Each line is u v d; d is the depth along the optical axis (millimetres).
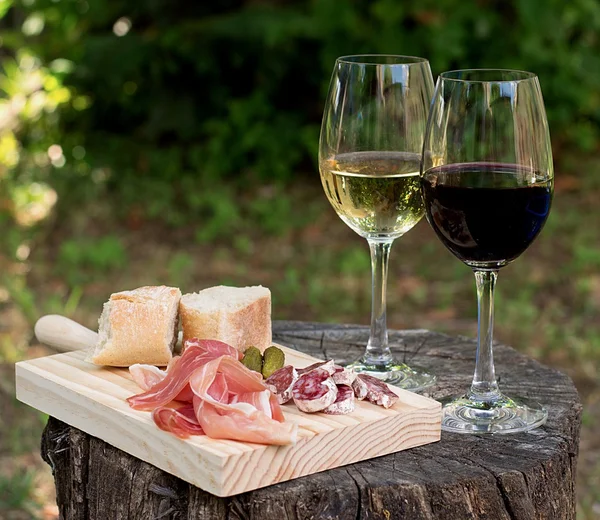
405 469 1711
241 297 2004
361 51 5859
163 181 6230
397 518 1648
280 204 5902
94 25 6457
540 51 5895
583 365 4312
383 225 1951
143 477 1747
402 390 1866
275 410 1685
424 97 1933
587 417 3957
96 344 1945
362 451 1721
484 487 1688
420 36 5785
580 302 4895
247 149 6281
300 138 6281
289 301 4918
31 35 6652
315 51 6156
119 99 6316
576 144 6590
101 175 6273
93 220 5887
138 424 1687
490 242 1733
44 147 6590
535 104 1719
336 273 5238
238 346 1954
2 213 5895
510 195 1688
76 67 6133
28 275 5207
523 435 1863
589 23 6094
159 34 6066
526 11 5711
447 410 1929
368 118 1886
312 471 1669
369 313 4805
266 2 6184
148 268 5316
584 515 3273
